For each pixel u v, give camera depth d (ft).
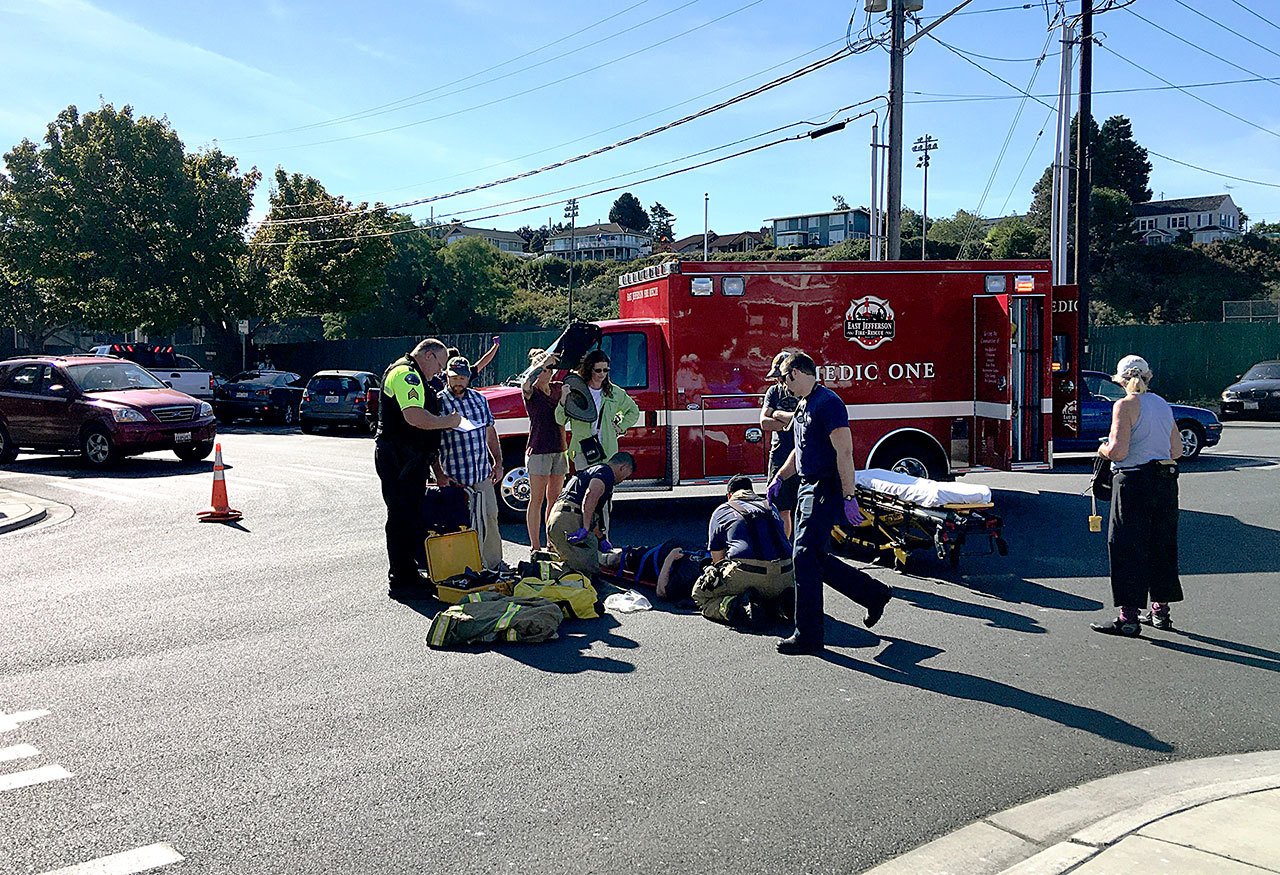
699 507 39.99
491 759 15.71
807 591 21.18
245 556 31.42
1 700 18.42
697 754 15.89
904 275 36.68
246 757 15.79
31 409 56.70
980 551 31.48
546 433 29.37
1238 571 28.66
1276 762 15.76
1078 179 76.23
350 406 79.61
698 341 35.19
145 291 112.47
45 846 12.90
